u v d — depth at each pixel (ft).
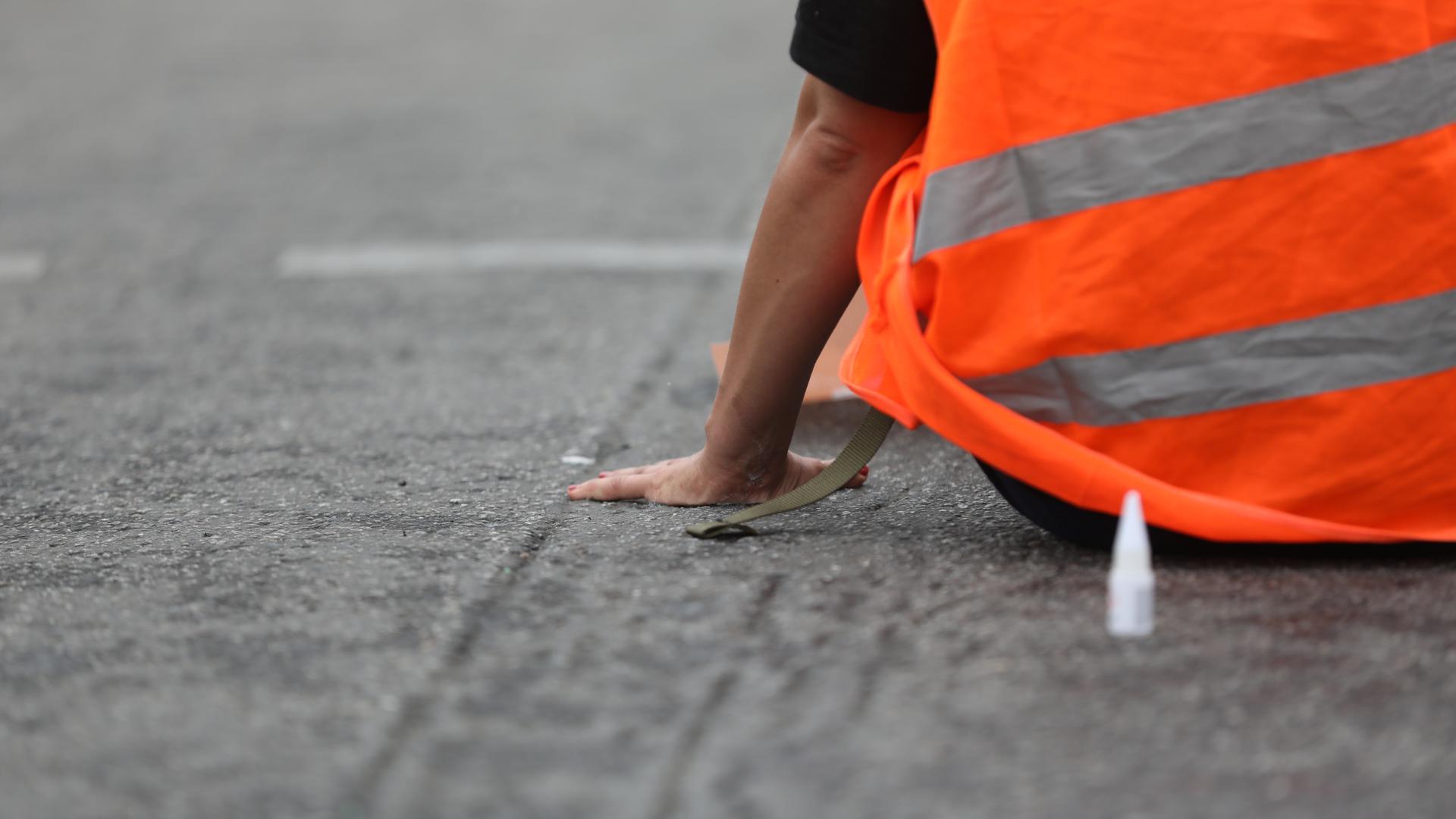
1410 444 22.85
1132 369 22.53
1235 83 22.07
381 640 22.02
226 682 20.72
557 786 17.63
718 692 19.83
